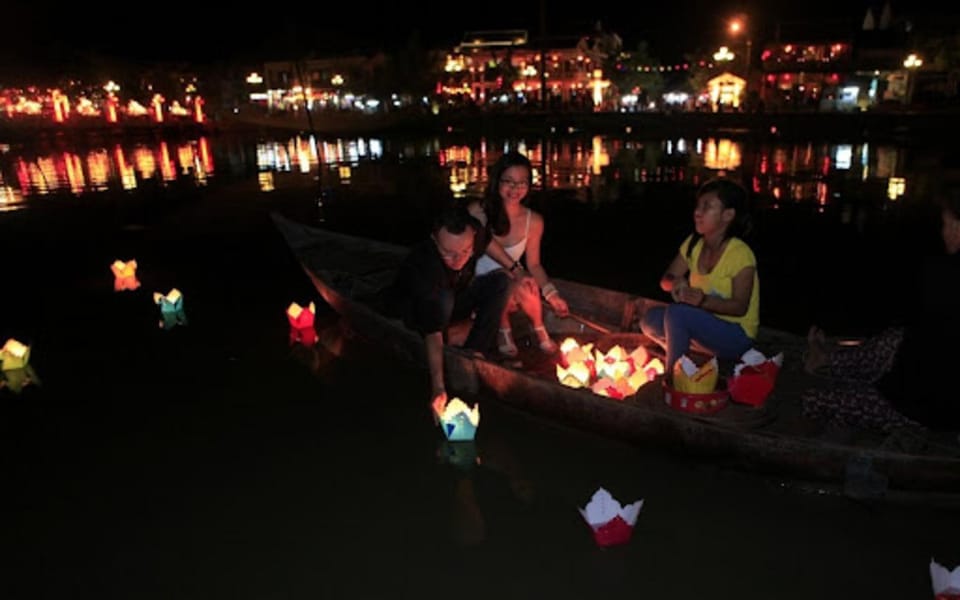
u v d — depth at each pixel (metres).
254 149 26.48
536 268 5.07
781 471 3.34
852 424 3.47
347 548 3.14
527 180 4.68
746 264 4.04
